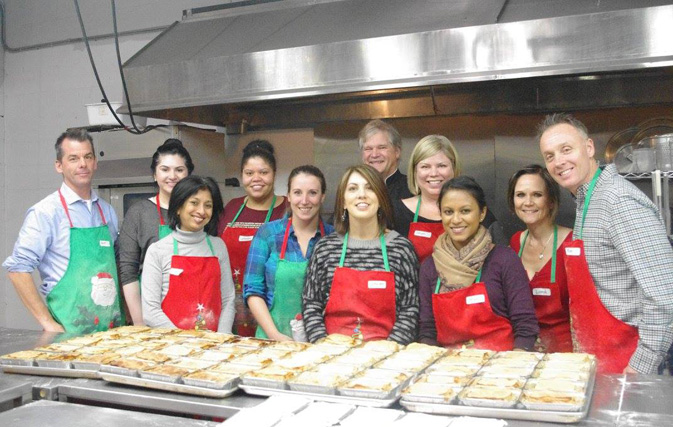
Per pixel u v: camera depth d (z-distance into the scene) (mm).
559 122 1962
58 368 1654
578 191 1975
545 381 1421
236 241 2844
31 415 1390
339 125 3814
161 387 1514
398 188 2781
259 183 2807
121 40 4676
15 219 5078
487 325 2012
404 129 3662
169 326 2318
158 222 2639
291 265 2359
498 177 3484
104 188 4016
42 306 2520
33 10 4977
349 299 2104
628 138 3217
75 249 2477
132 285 2623
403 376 1496
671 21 2453
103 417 1379
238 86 3213
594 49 2561
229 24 3746
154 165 2736
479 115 3496
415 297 2160
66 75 4879
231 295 2506
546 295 2199
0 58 5102
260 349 1778
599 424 1256
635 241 1787
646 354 1771
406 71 2859
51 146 4941
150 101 3428
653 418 1279
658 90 3129
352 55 2961
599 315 1901
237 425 1263
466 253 2066
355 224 2184
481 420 1262
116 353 1719
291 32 3336
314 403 1382
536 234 2273
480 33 2730
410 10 3139
